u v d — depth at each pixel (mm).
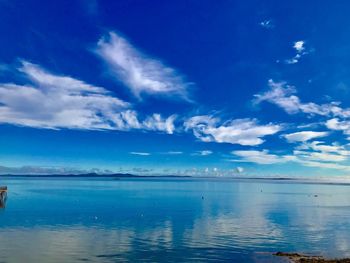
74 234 52938
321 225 66312
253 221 71125
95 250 43344
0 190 96938
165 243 47750
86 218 71062
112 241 48406
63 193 161125
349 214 86375
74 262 38188
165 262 38812
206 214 82500
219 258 40562
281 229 60875
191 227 61562
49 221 66125
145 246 45781
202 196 155625
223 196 159750
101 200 120750
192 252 43062
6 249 43125
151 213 82312
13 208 89750
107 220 68688
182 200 127688
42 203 105125
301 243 48969
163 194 165750
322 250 45062
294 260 39656
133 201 118875
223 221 70438
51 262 38125
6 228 57812
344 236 54469
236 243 48406
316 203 124125
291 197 160500
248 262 39000
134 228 59375
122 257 40438
